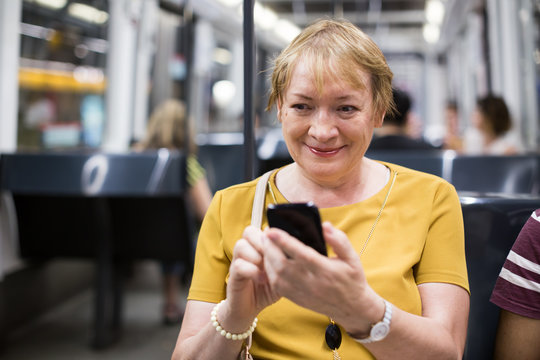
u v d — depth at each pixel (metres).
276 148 3.24
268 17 5.82
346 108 0.81
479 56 6.05
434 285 0.86
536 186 2.00
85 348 2.67
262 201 0.92
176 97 4.64
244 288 0.72
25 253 2.76
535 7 3.84
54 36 3.25
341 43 0.81
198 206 2.79
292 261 0.62
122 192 2.42
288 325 0.88
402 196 0.91
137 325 3.04
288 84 0.83
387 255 0.87
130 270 4.00
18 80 2.89
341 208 0.90
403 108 2.73
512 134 4.14
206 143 3.95
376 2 9.20
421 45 10.70
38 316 3.06
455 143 5.06
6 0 2.71
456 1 6.25
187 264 2.68
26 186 2.48
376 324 0.69
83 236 2.67
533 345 0.90
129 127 4.18
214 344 0.80
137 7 4.04
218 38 6.76
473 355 1.08
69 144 3.51
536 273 0.90
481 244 1.10
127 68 4.06
